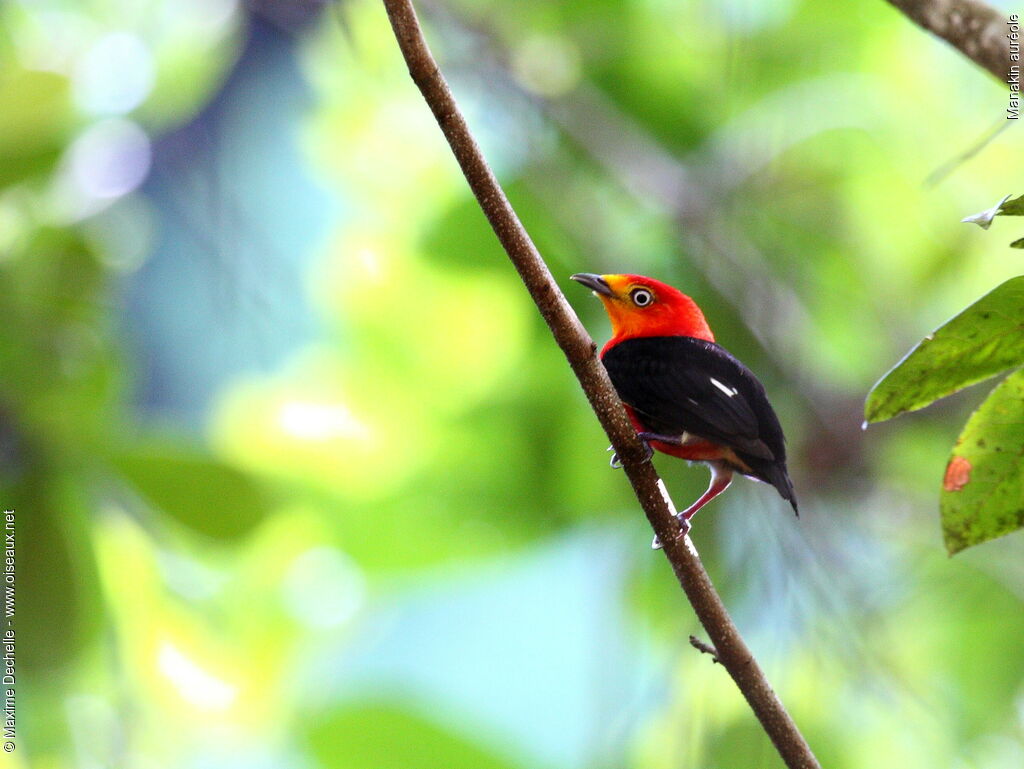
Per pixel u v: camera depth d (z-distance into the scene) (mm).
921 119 5164
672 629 5023
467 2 5145
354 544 5090
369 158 5176
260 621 5070
